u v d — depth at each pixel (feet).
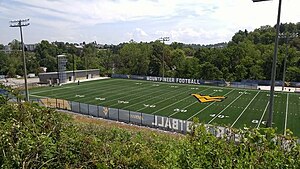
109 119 87.10
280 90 153.69
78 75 213.87
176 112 102.42
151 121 77.87
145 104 117.19
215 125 14.96
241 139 12.50
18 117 15.38
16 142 12.00
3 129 12.41
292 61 195.31
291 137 12.35
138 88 163.73
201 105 114.11
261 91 150.82
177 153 13.32
